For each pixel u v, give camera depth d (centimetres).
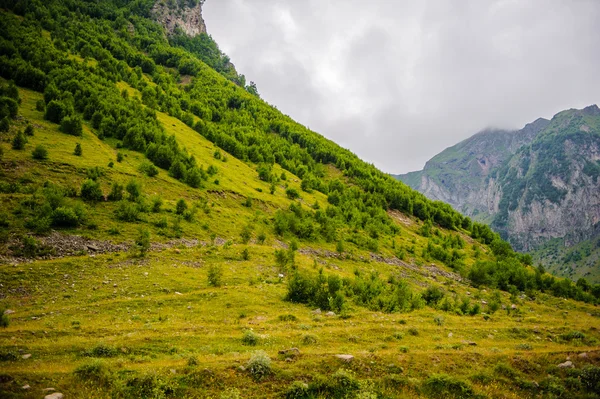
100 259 4434
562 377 2102
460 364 2175
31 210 5147
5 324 2380
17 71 11062
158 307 3250
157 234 6003
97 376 1638
